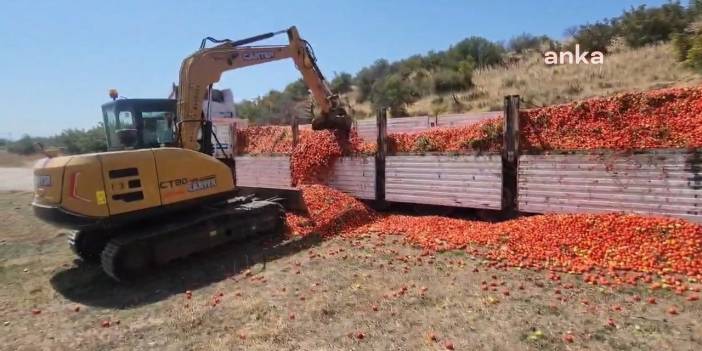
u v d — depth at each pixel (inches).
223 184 316.5
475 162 348.8
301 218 371.9
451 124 542.3
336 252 300.5
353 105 1353.3
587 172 295.1
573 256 250.7
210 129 339.9
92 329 207.0
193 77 323.0
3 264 319.0
